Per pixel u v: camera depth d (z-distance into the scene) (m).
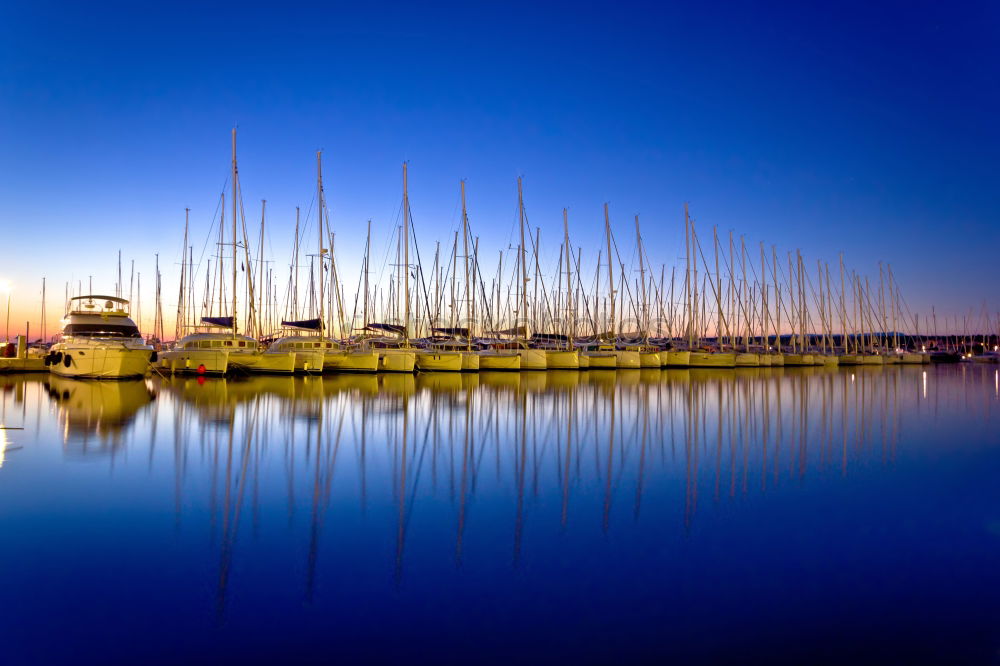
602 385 41.38
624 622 6.33
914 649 5.83
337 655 5.68
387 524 9.48
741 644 5.91
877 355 88.88
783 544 8.71
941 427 20.66
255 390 33.25
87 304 43.47
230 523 9.45
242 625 6.21
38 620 6.28
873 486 12.16
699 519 9.89
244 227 47.81
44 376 43.41
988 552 8.42
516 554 8.23
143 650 5.74
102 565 7.72
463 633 6.09
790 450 16.16
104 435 17.56
